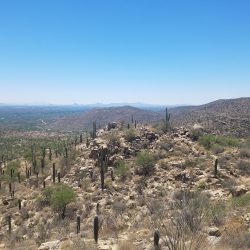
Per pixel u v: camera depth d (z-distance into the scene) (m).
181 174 43.41
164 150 53.69
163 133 61.31
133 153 54.72
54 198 40.66
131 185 44.78
